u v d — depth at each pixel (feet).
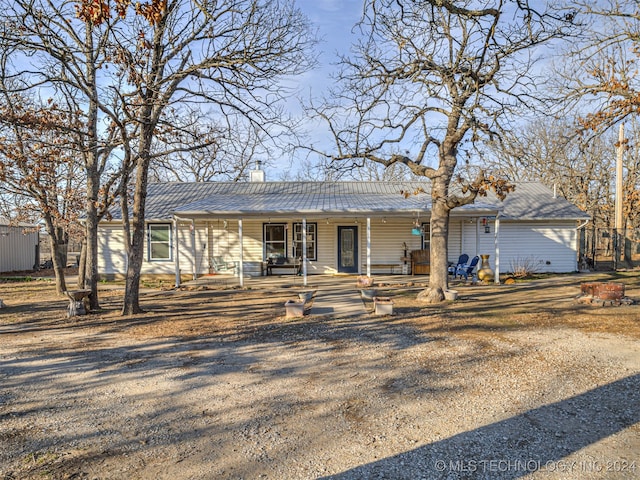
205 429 13.14
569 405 14.51
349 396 15.67
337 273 62.64
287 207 52.95
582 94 31.50
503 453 11.39
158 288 51.24
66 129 26.61
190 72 27.55
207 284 53.11
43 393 16.55
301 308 30.94
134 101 29.58
